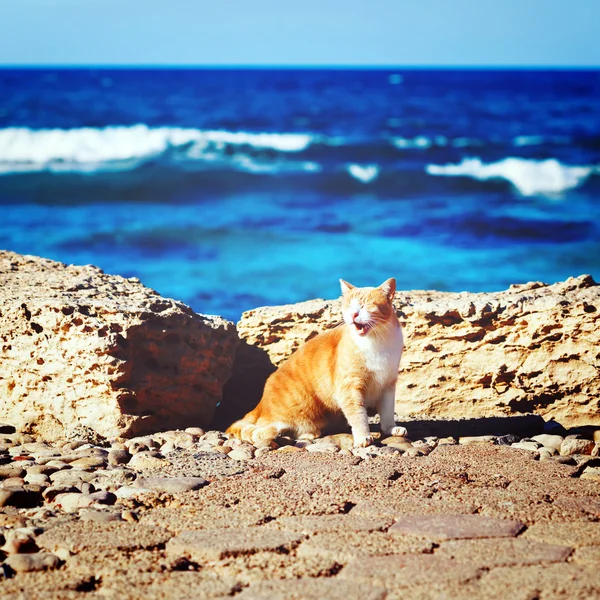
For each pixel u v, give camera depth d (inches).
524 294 127.8
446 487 100.0
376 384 117.3
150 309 123.5
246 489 100.3
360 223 353.1
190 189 433.1
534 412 126.6
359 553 88.6
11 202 401.1
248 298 240.7
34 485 102.1
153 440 116.6
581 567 86.4
